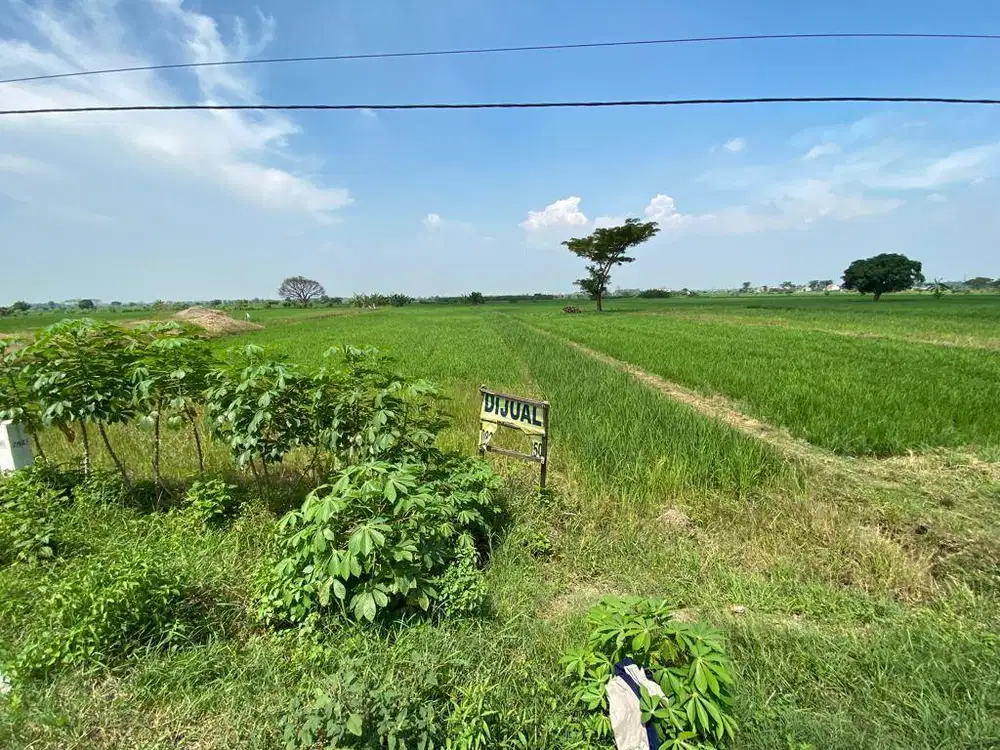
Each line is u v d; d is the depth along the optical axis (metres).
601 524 5.01
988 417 8.09
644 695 2.24
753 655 3.08
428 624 3.12
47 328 4.44
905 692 2.82
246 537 4.26
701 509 5.25
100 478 5.04
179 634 3.02
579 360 16.73
